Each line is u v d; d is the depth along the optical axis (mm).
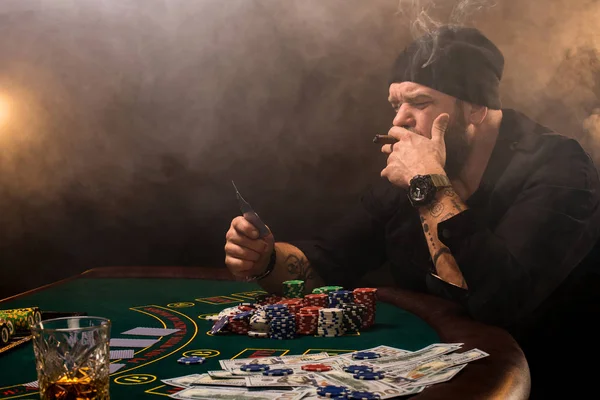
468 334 1857
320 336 1936
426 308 2307
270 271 2818
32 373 1502
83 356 1176
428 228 2369
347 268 3059
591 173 2539
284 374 1410
